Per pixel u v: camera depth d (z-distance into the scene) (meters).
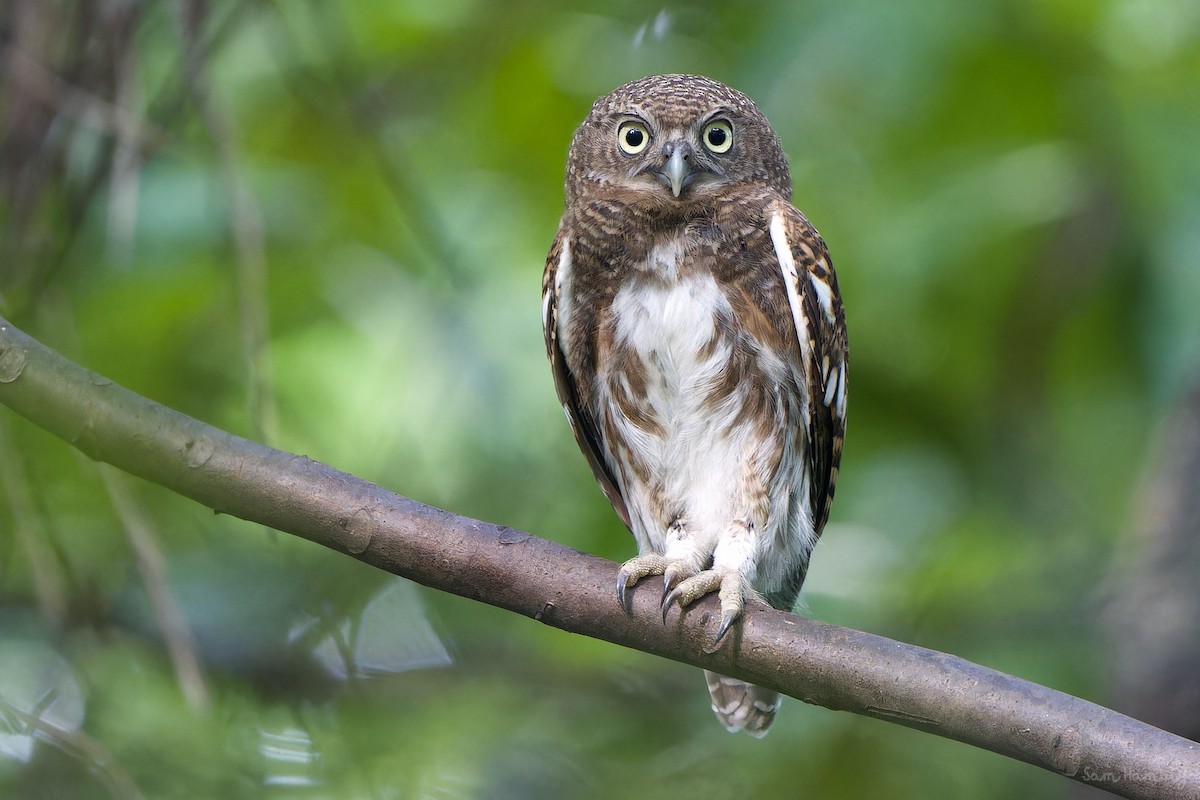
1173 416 10.91
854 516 11.60
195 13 8.05
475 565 6.23
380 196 11.30
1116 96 10.24
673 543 8.31
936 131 10.80
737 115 8.93
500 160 11.75
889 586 11.41
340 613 9.68
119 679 9.38
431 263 10.97
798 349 8.34
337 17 9.67
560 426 10.87
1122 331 10.86
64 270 8.31
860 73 10.01
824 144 10.98
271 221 10.89
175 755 9.09
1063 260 10.83
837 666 6.10
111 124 7.53
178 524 10.05
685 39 11.75
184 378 10.59
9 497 7.84
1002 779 10.71
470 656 10.96
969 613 11.40
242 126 11.38
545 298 8.71
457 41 11.74
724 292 8.28
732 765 10.66
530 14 11.64
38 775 8.59
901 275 10.67
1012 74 10.47
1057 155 10.71
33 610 9.11
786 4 10.13
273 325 11.04
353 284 11.29
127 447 5.95
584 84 11.95
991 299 11.02
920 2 9.94
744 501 8.23
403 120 11.76
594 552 10.70
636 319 8.32
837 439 8.84
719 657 6.33
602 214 8.56
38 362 5.88
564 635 11.25
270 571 9.95
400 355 10.93
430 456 10.36
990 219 10.55
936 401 11.40
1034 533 11.66
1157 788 5.51
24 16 7.65
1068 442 11.50
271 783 9.08
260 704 9.66
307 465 6.11
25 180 7.69
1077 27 10.16
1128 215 10.20
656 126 8.76
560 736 10.80
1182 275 9.93
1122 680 10.73
